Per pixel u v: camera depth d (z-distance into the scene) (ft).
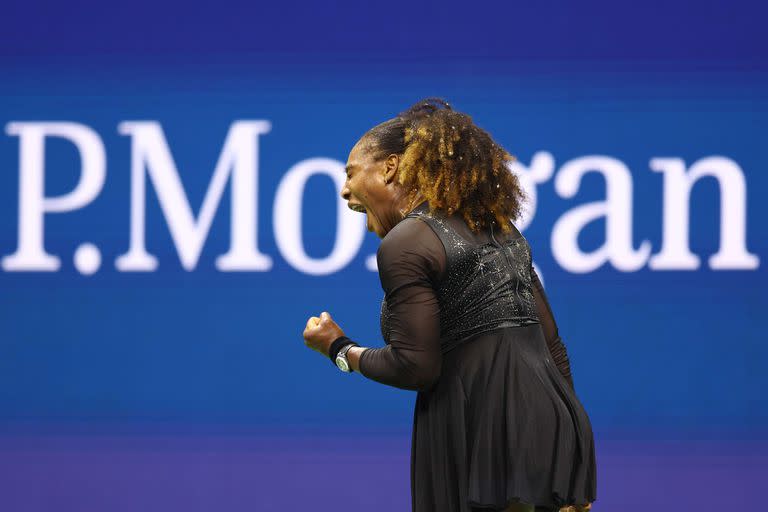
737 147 43.65
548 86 44.09
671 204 43.68
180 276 44.62
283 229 44.50
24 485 44.98
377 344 44.24
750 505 43.75
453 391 20.36
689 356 43.73
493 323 20.44
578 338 43.91
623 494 43.91
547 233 43.93
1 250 44.83
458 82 44.32
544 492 19.88
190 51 44.68
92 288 44.78
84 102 44.78
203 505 44.80
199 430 44.83
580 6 44.01
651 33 43.86
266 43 44.65
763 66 43.65
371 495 44.60
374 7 44.50
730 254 43.55
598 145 43.93
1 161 44.80
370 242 44.42
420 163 20.98
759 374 43.60
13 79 44.78
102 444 44.93
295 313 44.52
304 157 44.55
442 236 20.25
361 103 44.50
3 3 44.88
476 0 44.21
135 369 44.83
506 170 21.76
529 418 20.03
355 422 44.62
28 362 45.01
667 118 43.78
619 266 43.78
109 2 44.78
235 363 44.70
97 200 44.70
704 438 43.80
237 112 44.60
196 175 44.60
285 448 44.65
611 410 43.91
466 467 20.13
